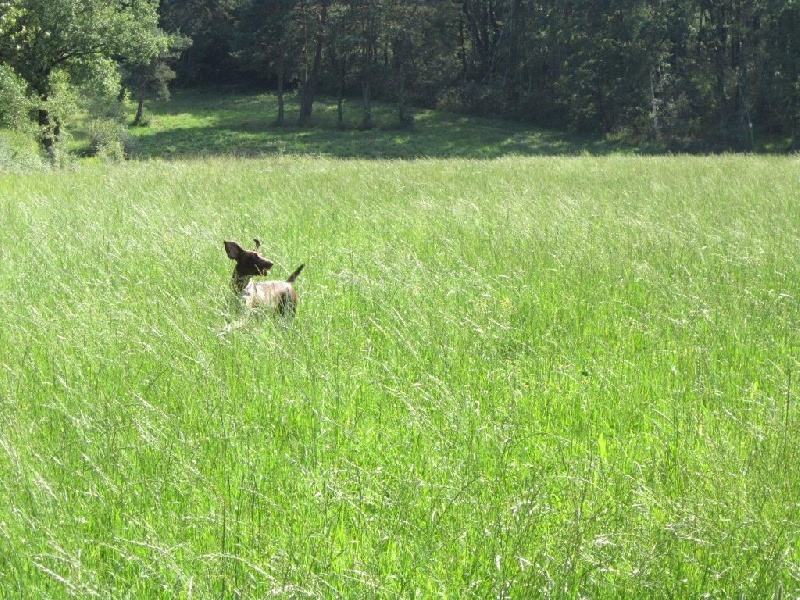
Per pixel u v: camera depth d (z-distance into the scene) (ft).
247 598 14.29
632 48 235.81
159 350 25.25
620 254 39.40
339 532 16.75
